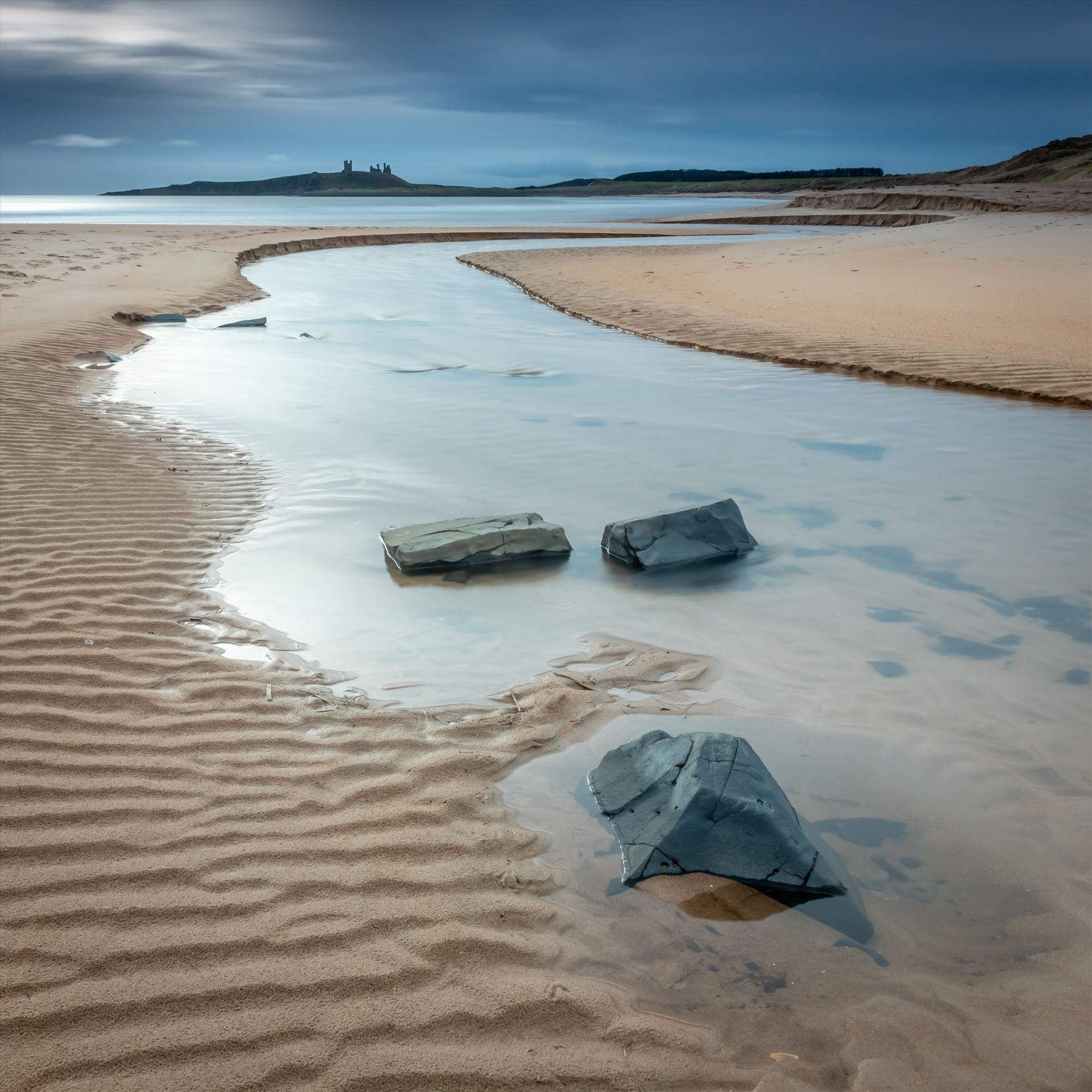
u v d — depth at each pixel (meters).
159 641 4.42
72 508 6.06
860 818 3.37
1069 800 3.49
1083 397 10.01
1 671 3.96
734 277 21.62
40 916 2.62
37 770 3.30
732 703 4.16
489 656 4.52
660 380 11.34
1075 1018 2.47
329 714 3.89
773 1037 2.41
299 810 3.21
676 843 3.06
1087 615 5.11
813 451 8.28
